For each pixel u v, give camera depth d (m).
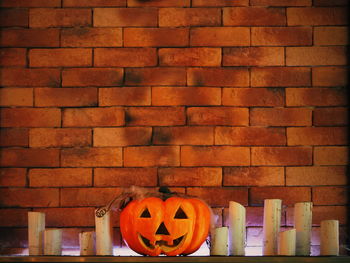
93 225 2.37
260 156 2.40
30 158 2.39
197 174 2.38
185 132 2.40
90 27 2.43
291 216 2.38
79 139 2.40
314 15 2.43
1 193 2.37
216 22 2.43
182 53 2.42
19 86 2.41
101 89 2.41
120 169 2.38
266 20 2.43
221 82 2.41
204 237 2.14
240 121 2.40
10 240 2.36
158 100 2.41
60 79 2.41
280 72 2.42
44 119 2.40
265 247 2.17
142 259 1.98
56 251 2.13
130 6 2.43
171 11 2.43
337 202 2.38
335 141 2.41
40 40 2.42
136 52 2.42
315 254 2.36
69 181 2.38
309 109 2.41
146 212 2.18
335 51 2.43
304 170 2.39
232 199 2.38
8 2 2.43
